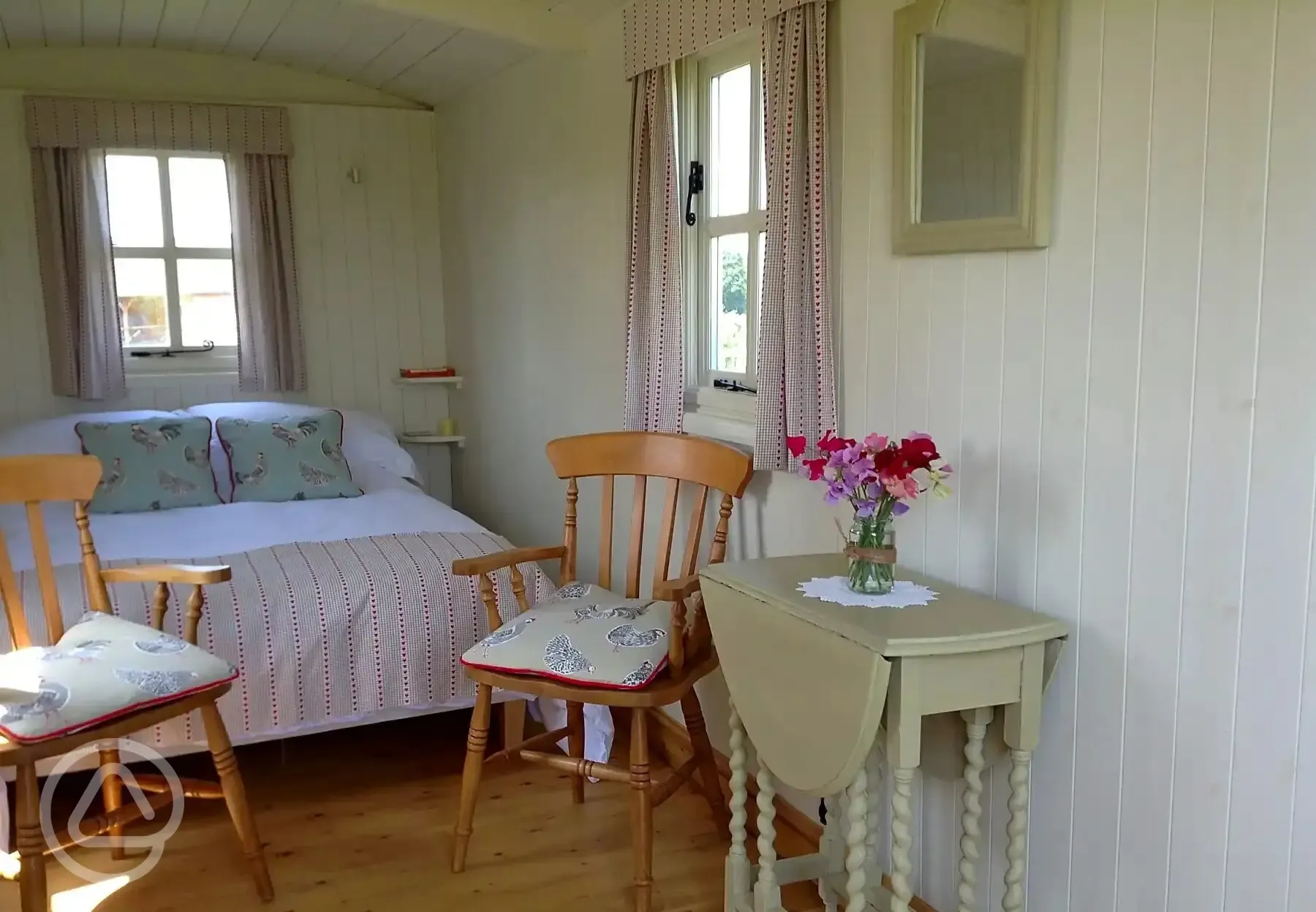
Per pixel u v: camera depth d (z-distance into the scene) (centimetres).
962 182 203
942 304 214
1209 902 168
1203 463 164
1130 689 179
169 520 363
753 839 278
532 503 434
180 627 277
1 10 385
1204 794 168
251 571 300
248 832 249
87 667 231
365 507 383
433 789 308
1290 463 152
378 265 508
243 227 471
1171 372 168
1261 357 155
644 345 317
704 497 276
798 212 244
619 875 262
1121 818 182
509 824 287
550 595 295
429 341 522
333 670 289
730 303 312
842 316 244
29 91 438
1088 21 178
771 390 254
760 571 220
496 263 451
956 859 221
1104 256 178
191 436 403
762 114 285
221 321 486
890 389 230
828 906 241
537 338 417
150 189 466
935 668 177
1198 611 167
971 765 192
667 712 332
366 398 513
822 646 187
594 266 364
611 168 346
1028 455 196
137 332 471
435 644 300
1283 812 156
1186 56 163
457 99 477
